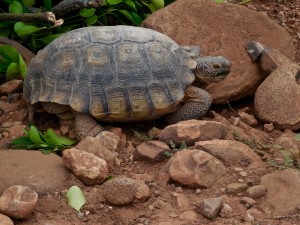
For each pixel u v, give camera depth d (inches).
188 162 44.7
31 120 50.4
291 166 45.1
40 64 49.4
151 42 49.9
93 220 42.2
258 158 46.8
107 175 45.1
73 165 44.3
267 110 51.5
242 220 42.0
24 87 49.9
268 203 43.2
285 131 50.9
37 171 44.3
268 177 44.3
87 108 47.8
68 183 44.3
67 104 47.8
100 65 48.5
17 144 47.8
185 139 47.4
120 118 48.8
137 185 43.3
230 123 51.3
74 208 42.7
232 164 46.1
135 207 43.1
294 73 52.2
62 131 49.7
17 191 41.8
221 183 44.7
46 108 49.3
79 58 48.7
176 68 49.9
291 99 51.1
